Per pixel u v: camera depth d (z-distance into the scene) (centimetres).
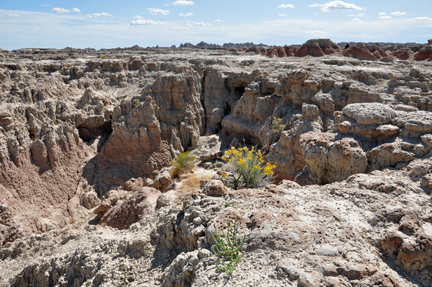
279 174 2517
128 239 1068
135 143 3441
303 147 1630
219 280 702
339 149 1459
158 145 3541
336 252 732
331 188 1156
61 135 3206
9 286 1327
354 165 1415
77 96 3875
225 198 1052
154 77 4506
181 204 1245
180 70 4047
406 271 772
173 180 3119
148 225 1229
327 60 4578
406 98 2695
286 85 3131
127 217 1847
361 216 967
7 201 2573
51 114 3250
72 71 4447
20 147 2828
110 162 3378
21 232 2456
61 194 2983
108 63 4616
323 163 1523
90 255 1114
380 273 680
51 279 1189
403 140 1438
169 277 817
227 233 797
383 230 891
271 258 738
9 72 3516
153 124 3503
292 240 774
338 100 2839
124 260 1009
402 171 1255
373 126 1555
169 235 1013
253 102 3550
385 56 6194
